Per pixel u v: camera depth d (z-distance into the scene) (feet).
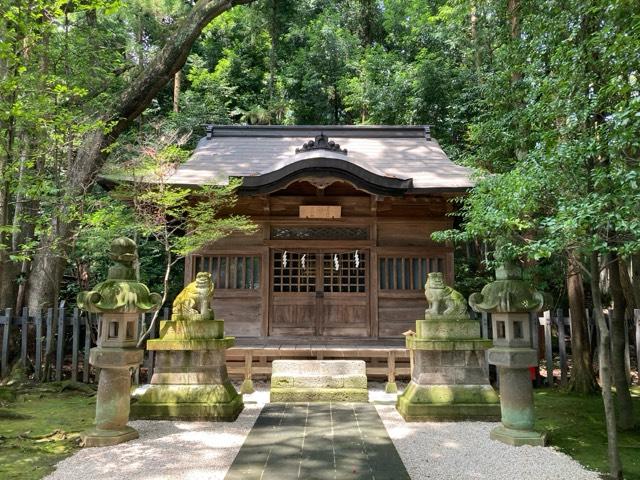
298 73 67.51
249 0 36.42
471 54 49.24
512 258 17.26
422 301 30.27
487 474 13.14
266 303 29.94
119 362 16.12
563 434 17.62
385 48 72.79
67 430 18.02
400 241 30.81
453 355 19.88
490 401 19.17
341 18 73.92
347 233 30.99
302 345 28.58
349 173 26.35
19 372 26.68
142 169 24.88
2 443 16.16
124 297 16.53
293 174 26.27
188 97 58.95
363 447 15.51
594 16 15.39
